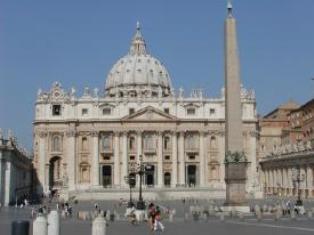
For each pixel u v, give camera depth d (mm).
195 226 41719
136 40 189500
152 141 141125
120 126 140250
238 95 49219
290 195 115375
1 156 85938
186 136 142750
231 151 50156
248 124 141500
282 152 123000
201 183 141125
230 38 49031
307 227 38562
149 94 177000
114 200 113125
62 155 139875
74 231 38125
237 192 51031
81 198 115875
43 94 141000
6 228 39875
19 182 112875
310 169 104000
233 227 39594
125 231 38125
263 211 57250
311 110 138375
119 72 182250
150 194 118000
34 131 140750
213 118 142250
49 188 138500
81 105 141250
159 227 38094
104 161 140125
